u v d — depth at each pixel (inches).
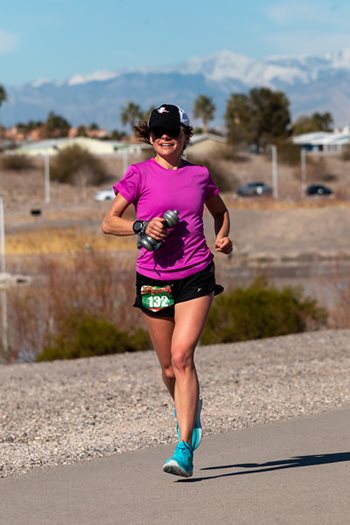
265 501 459.5
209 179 516.4
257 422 681.0
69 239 3533.5
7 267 2891.2
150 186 505.4
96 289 1509.6
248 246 3991.1
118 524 432.8
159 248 502.6
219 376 957.2
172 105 507.5
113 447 608.7
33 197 6766.7
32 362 1344.7
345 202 5615.2
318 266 3100.4
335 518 429.4
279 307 1487.5
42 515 452.4
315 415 695.7
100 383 965.8
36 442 634.8
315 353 1138.0
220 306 1499.8
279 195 6638.8
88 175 7504.9
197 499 468.8
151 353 1295.5
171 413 732.0
